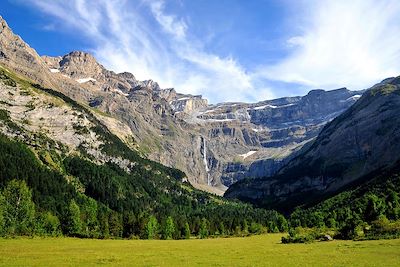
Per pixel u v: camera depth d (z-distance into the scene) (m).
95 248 94.81
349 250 75.56
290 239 113.62
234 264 60.56
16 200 135.00
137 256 74.50
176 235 170.25
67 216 160.25
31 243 105.44
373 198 156.50
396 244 80.19
